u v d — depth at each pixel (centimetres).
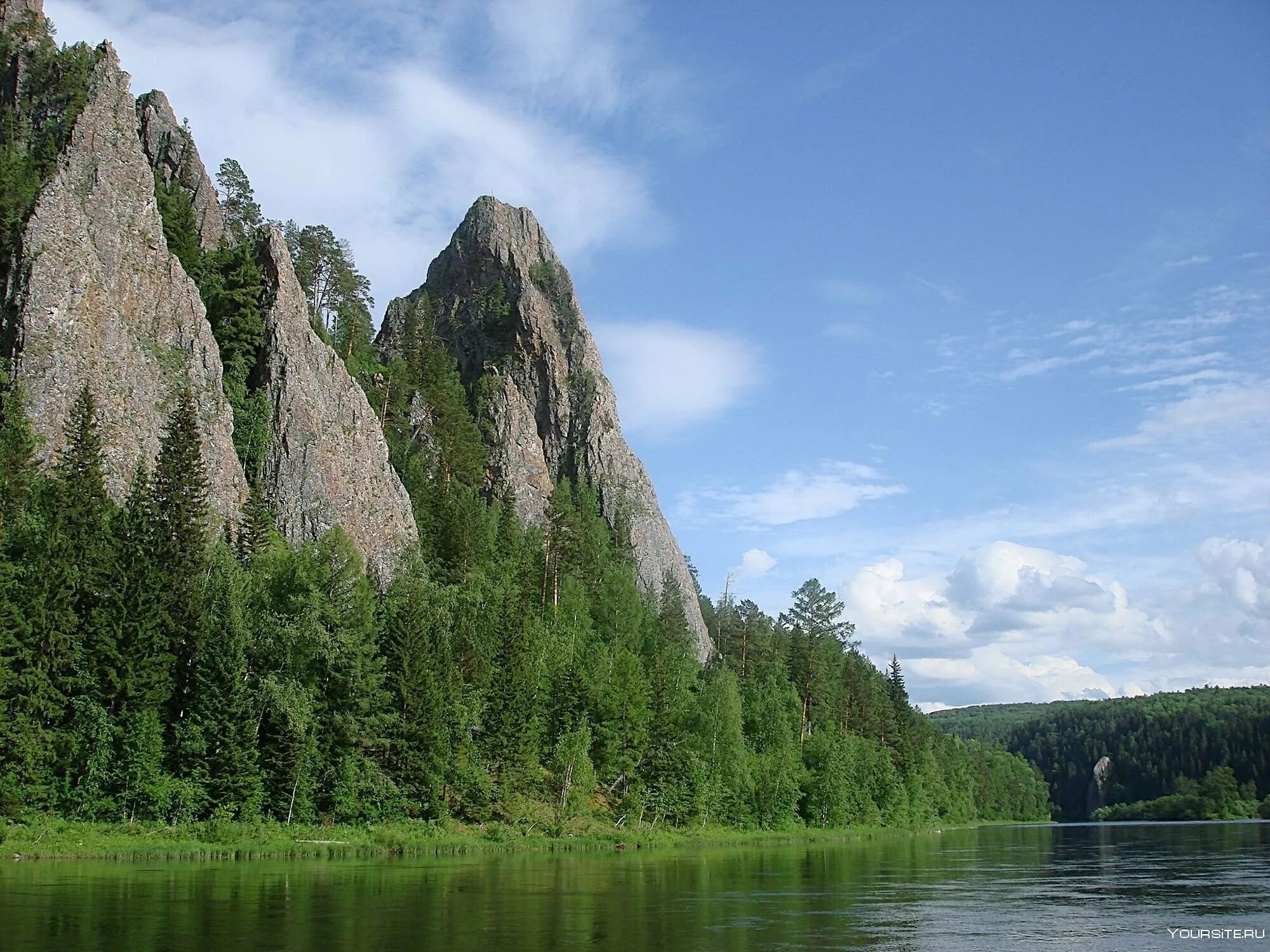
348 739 9331
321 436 14250
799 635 18162
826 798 15200
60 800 8056
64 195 12488
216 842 7969
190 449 10531
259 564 10744
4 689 7825
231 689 8750
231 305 14900
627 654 12456
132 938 3700
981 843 13950
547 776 11531
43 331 11600
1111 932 4484
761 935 4175
